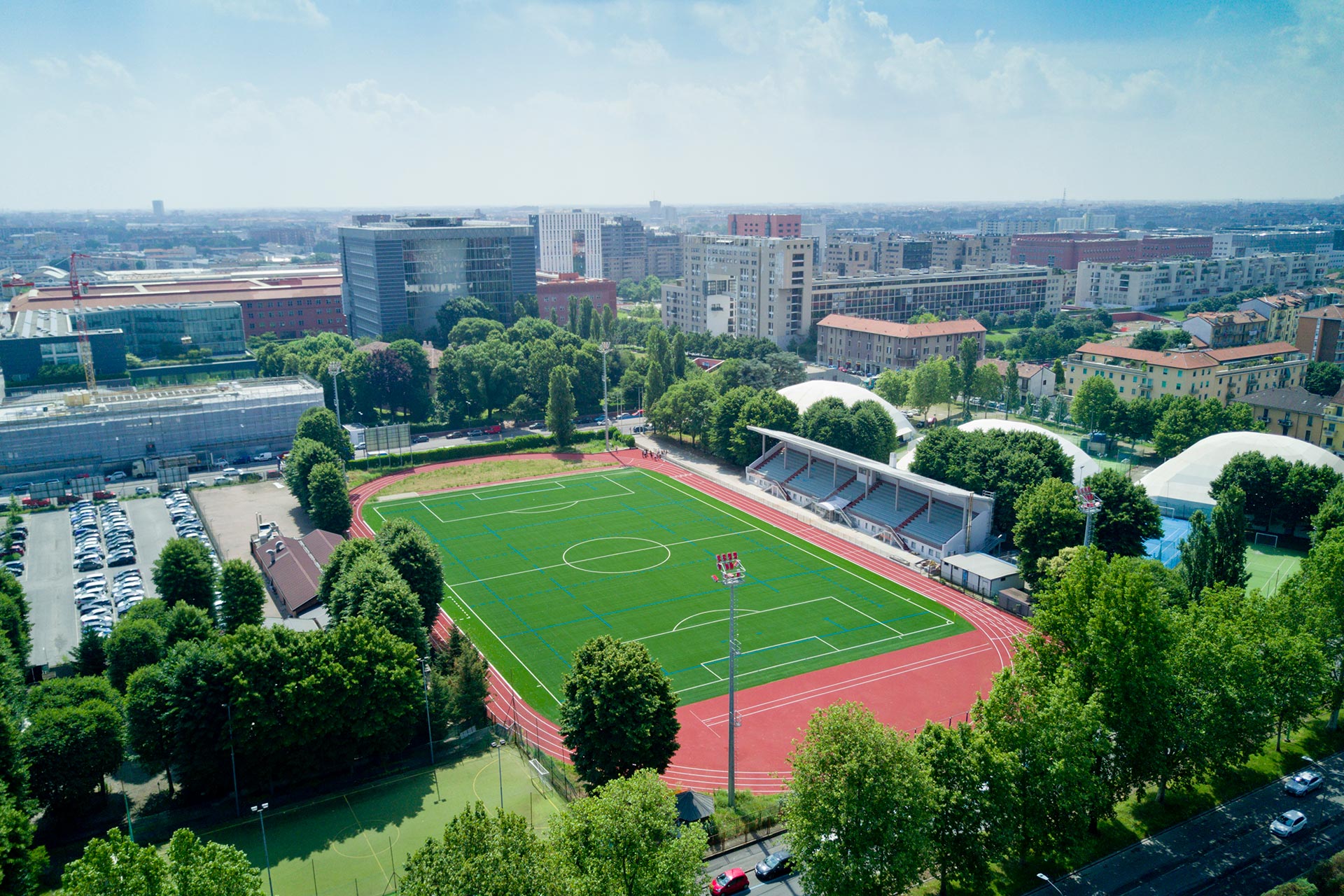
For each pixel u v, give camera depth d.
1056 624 83.25
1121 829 80.12
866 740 64.19
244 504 178.75
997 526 150.12
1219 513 115.38
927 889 72.38
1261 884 72.44
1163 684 76.31
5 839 64.12
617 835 59.09
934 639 121.94
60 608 129.50
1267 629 86.50
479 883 52.75
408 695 90.19
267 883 72.69
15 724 78.75
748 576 143.38
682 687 109.31
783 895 72.12
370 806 84.50
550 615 129.25
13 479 188.88
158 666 87.38
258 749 84.06
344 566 117.50
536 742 97.94
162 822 82.56
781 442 193.12
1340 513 127.88
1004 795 67.38
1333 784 86.50
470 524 168.50
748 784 90.19
